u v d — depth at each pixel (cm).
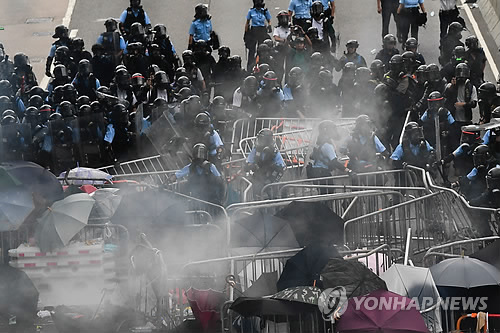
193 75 7731
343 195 5231
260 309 3769
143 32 8288
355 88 7044
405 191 5659
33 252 4891
